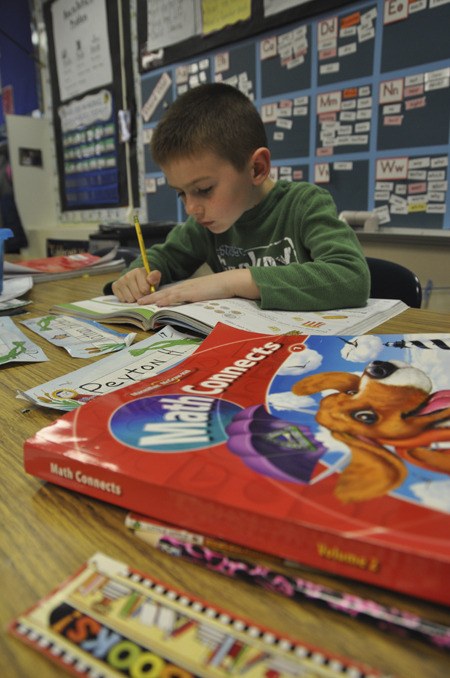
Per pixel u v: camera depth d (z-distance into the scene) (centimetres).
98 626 18
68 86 290
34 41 305
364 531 19
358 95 165
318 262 73
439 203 153
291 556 20
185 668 16
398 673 16
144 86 244
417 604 18
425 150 153
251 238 106
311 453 25
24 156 306
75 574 21
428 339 44
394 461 24
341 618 18
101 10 254
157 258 105
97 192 289
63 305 76
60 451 26
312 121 179
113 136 268
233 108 82
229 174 83
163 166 84
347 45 164
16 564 21
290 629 18
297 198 99
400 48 152
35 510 25
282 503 21
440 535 18
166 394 34
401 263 157
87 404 33
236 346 46
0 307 77
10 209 310
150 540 23
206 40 207
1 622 18
